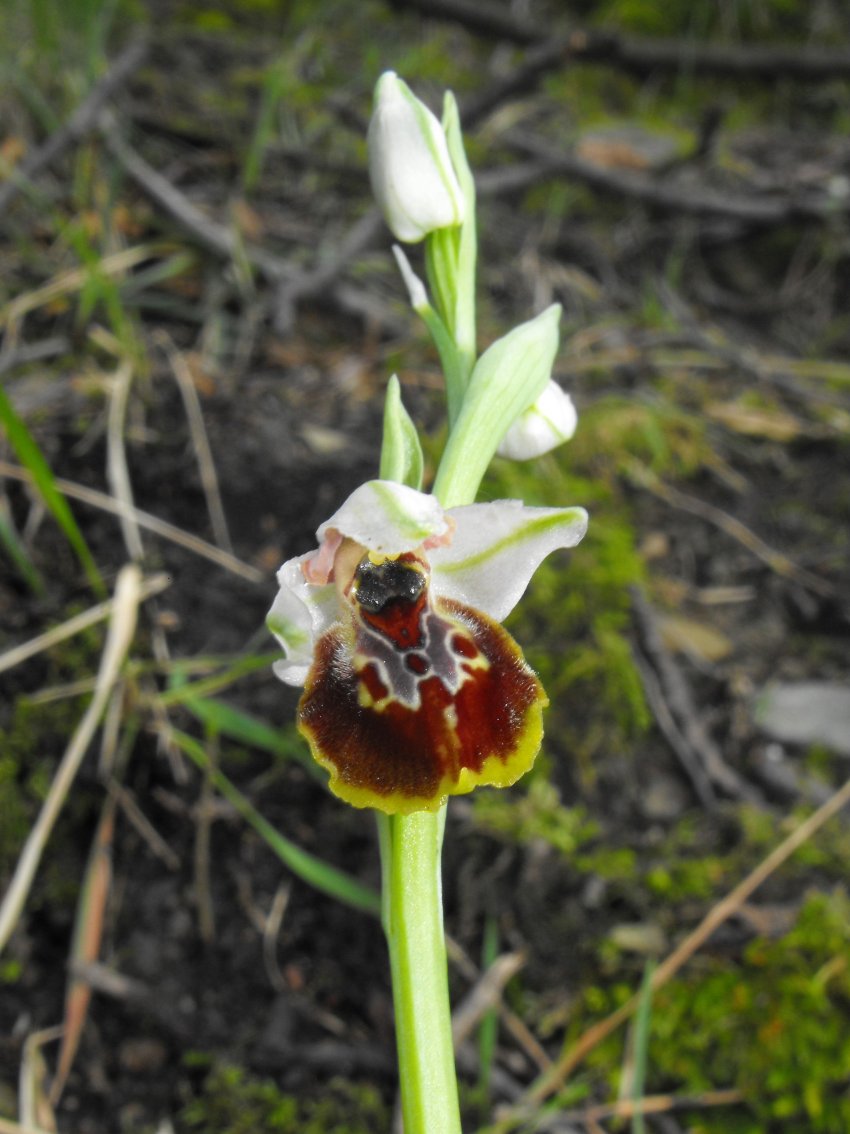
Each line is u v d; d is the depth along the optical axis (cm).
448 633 6
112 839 9
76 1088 8
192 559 10
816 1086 8
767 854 9
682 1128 8
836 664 10
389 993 8
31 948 9
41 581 10
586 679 10
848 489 12
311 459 10
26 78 14
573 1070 8
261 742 9
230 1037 8
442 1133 6
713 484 12
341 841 9
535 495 11
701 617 11
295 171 14
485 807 9
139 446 10
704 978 8
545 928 9
